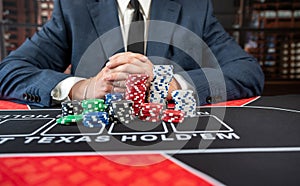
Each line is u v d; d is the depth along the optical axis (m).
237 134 0.78
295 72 4.71
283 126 0.86
